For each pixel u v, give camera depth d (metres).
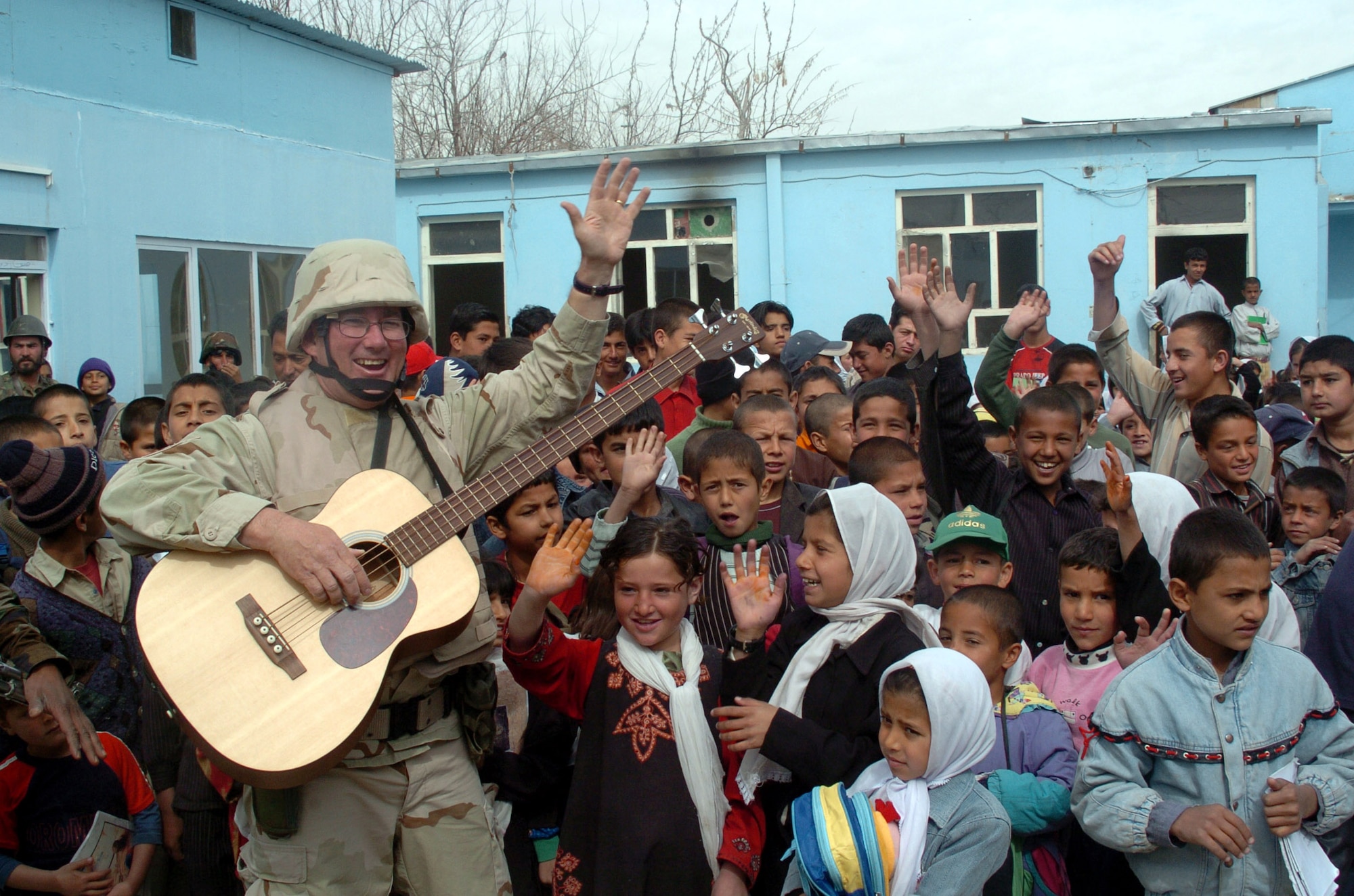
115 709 3.55
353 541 2.65
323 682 2.51
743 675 2.99
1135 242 13.12
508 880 2.86
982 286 13.38
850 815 2.60
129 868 3.33
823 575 3.03
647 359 6.00
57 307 8.75
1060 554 3.52
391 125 12.39
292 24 10.72
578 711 3.04
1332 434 4.61
